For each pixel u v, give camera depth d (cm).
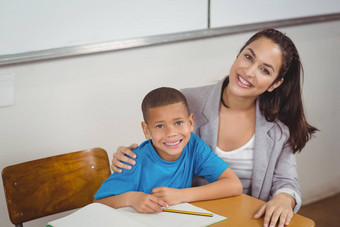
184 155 129
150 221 107
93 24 183
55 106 184
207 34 214
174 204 117
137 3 192
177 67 212
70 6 176
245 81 137
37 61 175
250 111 148
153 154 125
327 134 280
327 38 263
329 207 276
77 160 151
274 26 236
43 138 184
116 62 195
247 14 225
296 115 147
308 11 248
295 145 149
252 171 148
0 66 168
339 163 292
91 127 195
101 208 109
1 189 177
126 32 192
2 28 164
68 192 149
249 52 136
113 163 129
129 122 205
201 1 209
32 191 142
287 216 113
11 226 182
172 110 118
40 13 170
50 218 191
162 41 202
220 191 124
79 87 188
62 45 178
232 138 149
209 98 150
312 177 279
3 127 174
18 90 174
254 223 110
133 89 203
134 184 124
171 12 202
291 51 138
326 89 272
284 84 145
